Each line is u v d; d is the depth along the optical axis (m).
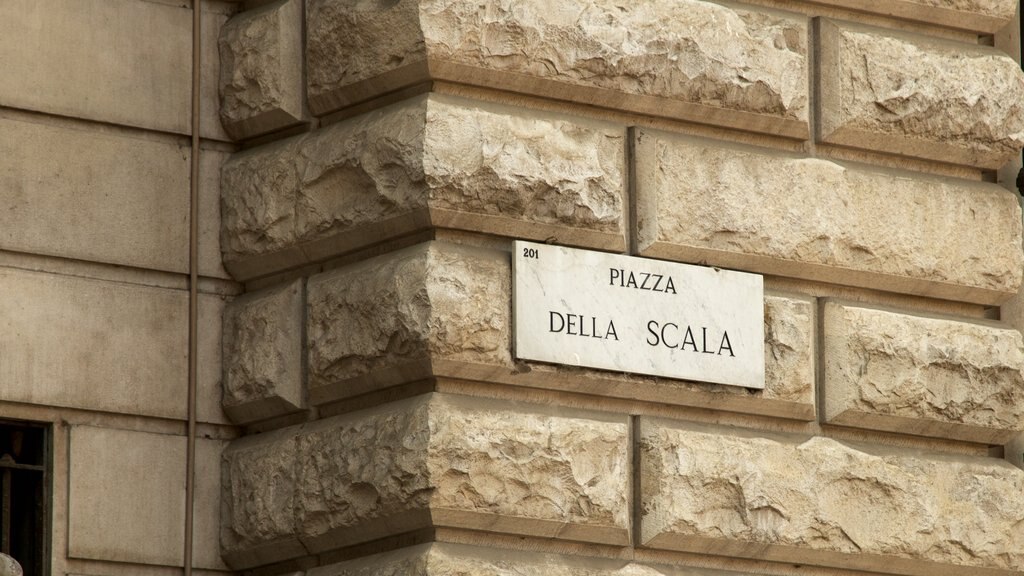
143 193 10.48
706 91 10.27
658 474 9.88
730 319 10.20
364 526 9.73
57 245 10.20
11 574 9.58
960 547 10.67
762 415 10.32
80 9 10.41
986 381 10.87
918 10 11.03
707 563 10.09
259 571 10.35
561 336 9.73
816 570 10.40
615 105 10.09
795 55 10.57
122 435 10.25
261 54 10.51
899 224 10.73
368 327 9.78
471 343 9.55
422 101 9.71
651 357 9.95
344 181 10.03
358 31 10.05
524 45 9.85
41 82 10.26
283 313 10.27
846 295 10.66
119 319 10.30
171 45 10.65
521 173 9.74
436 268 9.55
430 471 9.39
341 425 9.91
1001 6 11.27
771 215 10.36
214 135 10.70
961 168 11.11
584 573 9.67
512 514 9.52
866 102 10.68
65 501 10.07
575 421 9.74
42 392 10.05
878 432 10.65
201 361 10.50
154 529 10.27
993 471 10.87
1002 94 11.13
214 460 10.48
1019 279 11.06
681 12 10.27
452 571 9.35
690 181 10.16
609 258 9.94
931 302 10.91
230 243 10.57
